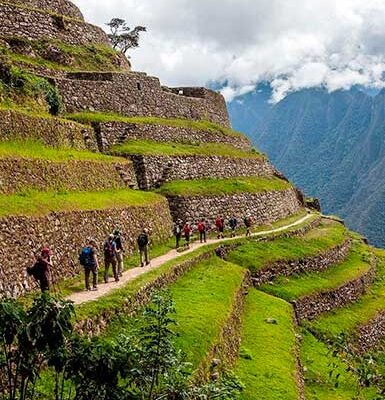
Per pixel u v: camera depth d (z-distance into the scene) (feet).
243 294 109.60
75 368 31.83
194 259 112.47
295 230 171.01
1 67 116.98
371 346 133.39
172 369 38.40
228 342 79.25
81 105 148.46
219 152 179.22
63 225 82.07
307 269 148.15
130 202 114.52
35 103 120.57
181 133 175.42
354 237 221.87
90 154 123.34
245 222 153.07
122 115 162.30
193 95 217.15
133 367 33.40
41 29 164.45
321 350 109.29
